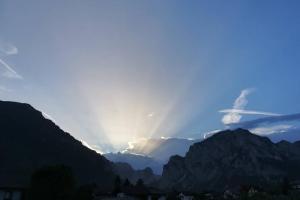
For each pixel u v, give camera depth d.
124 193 139.25
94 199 113.75
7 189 85.56
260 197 186.88
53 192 88.06
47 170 90.06
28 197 87.75
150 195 143.75
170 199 162.62
